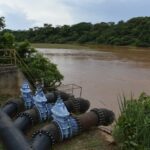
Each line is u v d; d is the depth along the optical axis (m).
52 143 9.88
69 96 16.02
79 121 11.07
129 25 116.62
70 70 41.47
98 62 53.19
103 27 129.12
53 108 10.72
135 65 48.22
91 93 24.72
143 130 8.55
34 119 12.10
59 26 140.88
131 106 9.77
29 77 21.86
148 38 101.56
